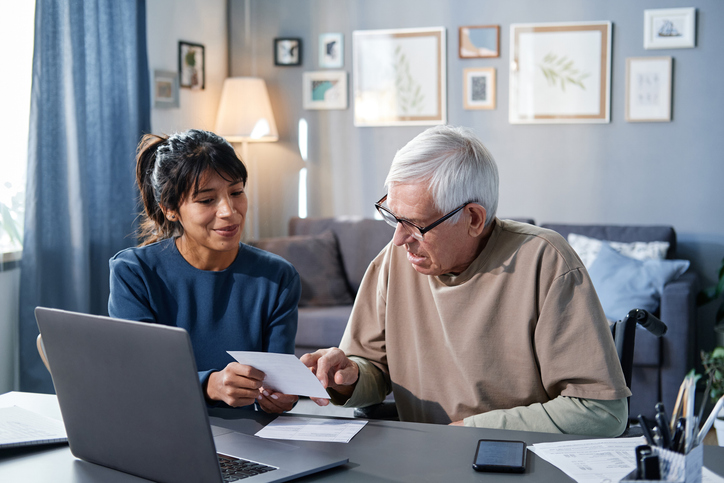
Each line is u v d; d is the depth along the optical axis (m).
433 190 1.29
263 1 4.62
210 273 1.50
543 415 1.26
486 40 4.25
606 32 4.05
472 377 1.37
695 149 3.98
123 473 1.02
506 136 4.28
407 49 4.39
